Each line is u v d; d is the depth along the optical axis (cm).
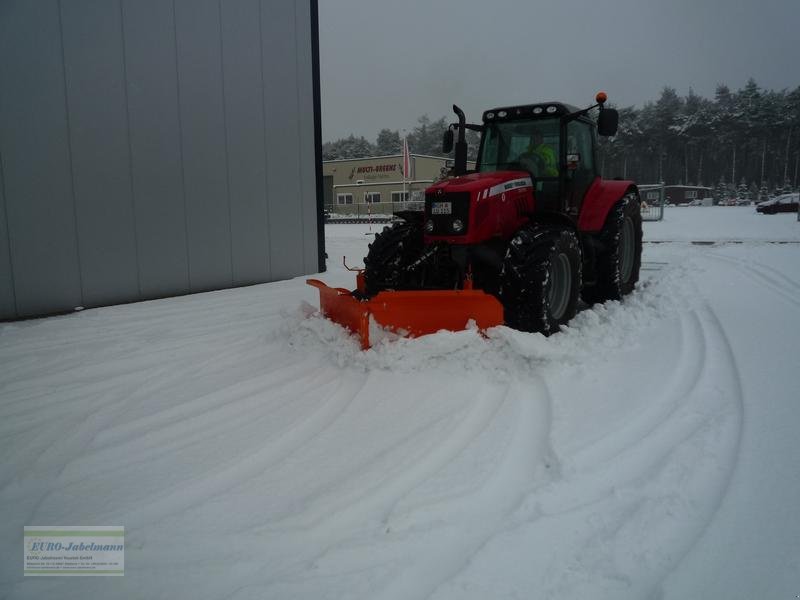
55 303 602
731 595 169
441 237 436
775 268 757
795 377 335
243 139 774
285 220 845
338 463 255
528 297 403
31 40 563
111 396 355
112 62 627
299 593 174
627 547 190
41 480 254
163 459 268
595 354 393
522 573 179
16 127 559
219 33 732
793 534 194
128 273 662
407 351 363
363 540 199
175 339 489
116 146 639
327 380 367
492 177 457
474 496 223
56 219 596
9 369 410
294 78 839
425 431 283
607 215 575
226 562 191
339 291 433
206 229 739
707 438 262
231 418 313
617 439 267
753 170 5647
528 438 274
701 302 554
